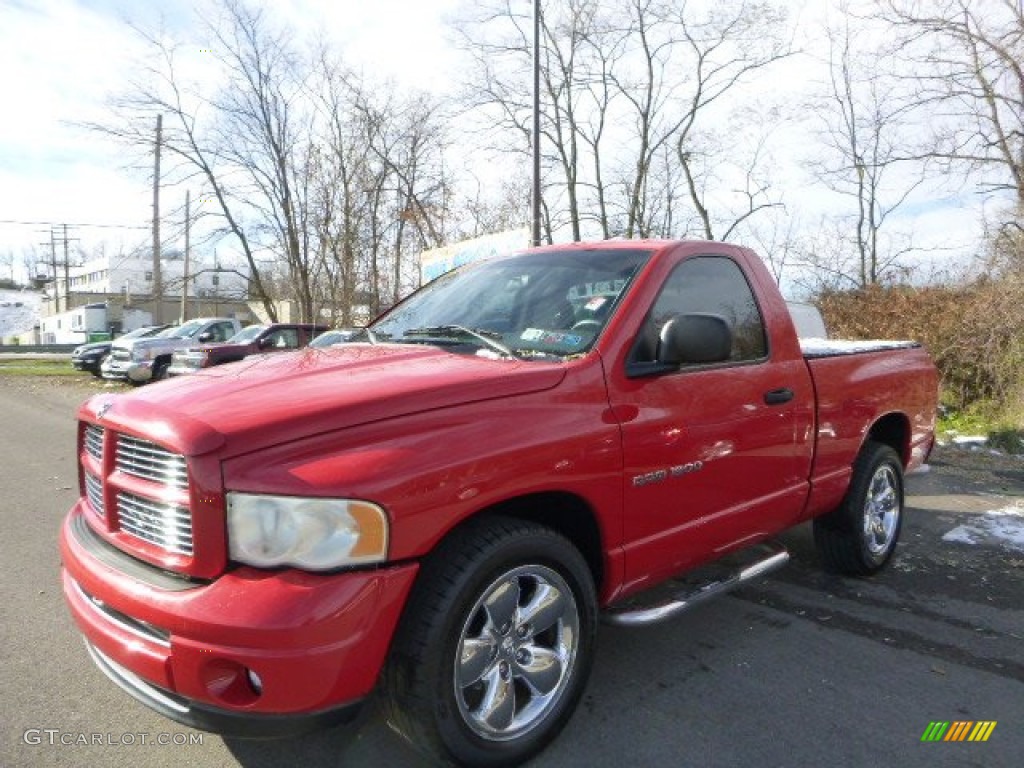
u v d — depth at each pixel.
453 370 2.63
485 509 2.57
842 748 2.74
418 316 3.66
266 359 3.09
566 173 23.66
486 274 3.79
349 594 2.08
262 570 2.11
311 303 25.80
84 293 76.75
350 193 24.69
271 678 2.00
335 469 2.13
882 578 4.56
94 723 2.88
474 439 2.38
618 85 23.03
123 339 18.98
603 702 3.04
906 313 13.55
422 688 2.25
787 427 3.66
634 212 23.44
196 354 14.80
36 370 26.14
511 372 2.64
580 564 2.70
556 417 2.61
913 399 4.85
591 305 3.12
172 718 2.17
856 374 4.26
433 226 24.48
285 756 2.67
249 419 2.20
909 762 2.66
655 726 2.87
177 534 2.21
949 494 6.77
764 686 3.20
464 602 2.31
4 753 2.67
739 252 3.75
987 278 11.97
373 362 2.82
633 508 2.88
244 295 32.66
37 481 7.18
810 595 4.26
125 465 2.44
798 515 3.89
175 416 2.25
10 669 3.30
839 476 4.13
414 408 2.37
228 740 2.78
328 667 2.05
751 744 2.76
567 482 2.60
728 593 4.27
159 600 2.12
